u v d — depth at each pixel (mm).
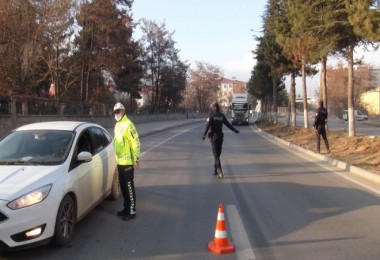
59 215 5883
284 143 24906
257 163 15391
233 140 27828
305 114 29375
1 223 5262
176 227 7035
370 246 6051
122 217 7512
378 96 85000
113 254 5758
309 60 23266
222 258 5574
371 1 13562
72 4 34188
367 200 9102
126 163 7539
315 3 16906
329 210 8203
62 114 32062
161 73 70750
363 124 54188
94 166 7512
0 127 22141
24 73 28719
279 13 26734
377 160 13969
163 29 69938
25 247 5449
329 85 82000
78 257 5645
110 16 41938
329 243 6188
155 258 5602
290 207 8438
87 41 42312
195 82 108500
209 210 8195
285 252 5801
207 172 13109
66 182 6176
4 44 26672
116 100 53250
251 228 6961
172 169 13750
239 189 10328
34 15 28203
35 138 7168
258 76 52719
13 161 6590
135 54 54906
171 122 63188
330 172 13156
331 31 17125
